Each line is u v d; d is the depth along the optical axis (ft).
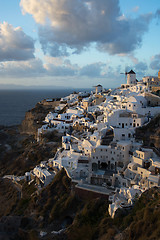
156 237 127.75
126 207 175.01
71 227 187.11
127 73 553.23
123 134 293.02
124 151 250.37
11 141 561.02
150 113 333.21
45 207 224.33
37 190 258.57
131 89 476.13
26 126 633.20
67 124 436.76
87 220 186.80
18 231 196.13
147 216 144.87
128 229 146.30
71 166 263.90
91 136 295.69
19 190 298.35
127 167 237.86
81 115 457.68
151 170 215.92
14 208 258.37
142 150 252.42
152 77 502.38
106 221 171.42
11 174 366.02
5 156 441.27
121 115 327.88
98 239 157.99
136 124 312.50
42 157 374.02
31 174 303.48
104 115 392.06
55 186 246.06
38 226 206.69
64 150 327.26
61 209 213.05
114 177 228.43
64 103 641.81
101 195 207.72
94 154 260.21
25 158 396.98
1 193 305.94
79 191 220.64
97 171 251.60
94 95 578.25
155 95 359.25
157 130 279.90
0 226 198.90
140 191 192.24
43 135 437.99
